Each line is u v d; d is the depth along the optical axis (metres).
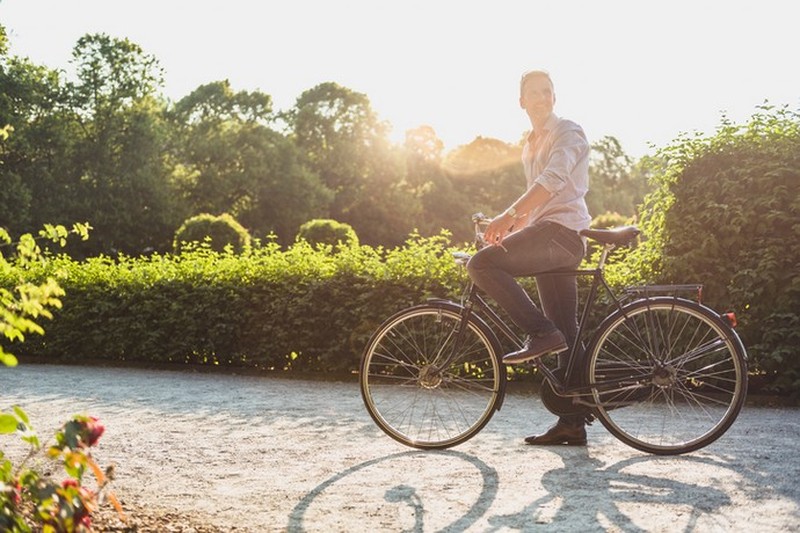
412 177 58.94
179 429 5.81
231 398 7.38
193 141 48.47
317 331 9.17
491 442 5.32
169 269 10.28
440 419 5.74
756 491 4.06
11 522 2.58
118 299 10.38
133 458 4.89
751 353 7.32
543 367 5.11
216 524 3.57
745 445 5.15
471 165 62.16
